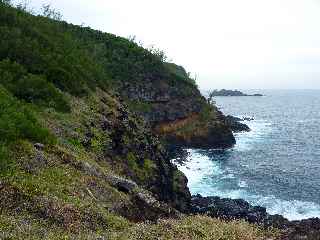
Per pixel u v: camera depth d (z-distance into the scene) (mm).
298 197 52500
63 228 16609
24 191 17812
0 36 36656
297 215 45438
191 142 92438
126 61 95188
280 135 114312
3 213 15711
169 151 83625
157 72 97688
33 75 33719
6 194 17109
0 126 22156
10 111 24484
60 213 17531
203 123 95812
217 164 73562
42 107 31484
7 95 27250
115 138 36406
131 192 25641
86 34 97875
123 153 35906
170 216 25656
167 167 44031
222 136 94750
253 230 24047
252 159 78688
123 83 89625
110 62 92438
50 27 51719
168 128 92375
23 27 42062
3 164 19266
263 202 50312
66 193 20234
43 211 17109
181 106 95438
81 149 29422
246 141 102562
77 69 44344
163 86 95438
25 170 20453
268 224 37375
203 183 59469
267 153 85438
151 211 25078
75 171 23828
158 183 37969
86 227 17672
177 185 44000
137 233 18266
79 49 55906
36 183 19266
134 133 41094
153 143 45219
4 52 35281
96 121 35844
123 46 101000
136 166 36188
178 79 100688
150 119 89688
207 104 101312
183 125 94188
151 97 92750
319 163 74938
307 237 24906
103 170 27109
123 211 22750
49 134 25906
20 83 31906
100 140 33469
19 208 16594
